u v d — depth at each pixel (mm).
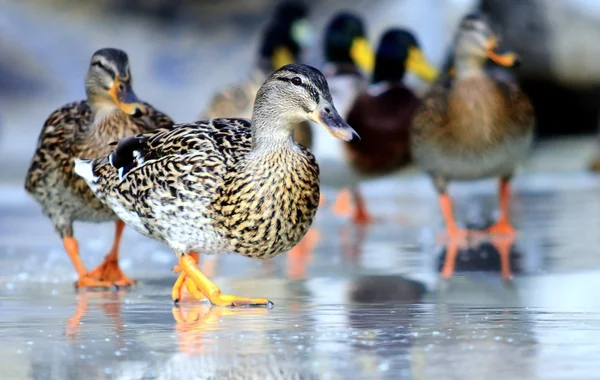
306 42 23734
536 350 8164
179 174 10102
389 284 11547
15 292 11320
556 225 16406
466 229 16344
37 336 8906
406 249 14391
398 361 7863
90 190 11797
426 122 15859
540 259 13117
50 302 10672
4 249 14602
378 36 33156
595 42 30078
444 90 15836
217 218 10070
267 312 9922
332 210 19391
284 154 9992
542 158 26562
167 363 7910
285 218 10031
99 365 7875
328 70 19578
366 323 9312
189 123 10906
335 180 18141
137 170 10453
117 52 11906
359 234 16141
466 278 11883
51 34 37531
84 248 14867
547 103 30453
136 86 36906
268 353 8172
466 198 20625
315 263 13234
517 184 22500
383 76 18875
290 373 7590
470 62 15727
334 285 11547
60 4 38875
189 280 10789
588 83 30172
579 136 30453
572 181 22734
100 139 11836
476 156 15586
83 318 9719
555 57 30125
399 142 18109
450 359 7906
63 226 12039
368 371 7594
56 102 35375
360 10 34438
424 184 23469
